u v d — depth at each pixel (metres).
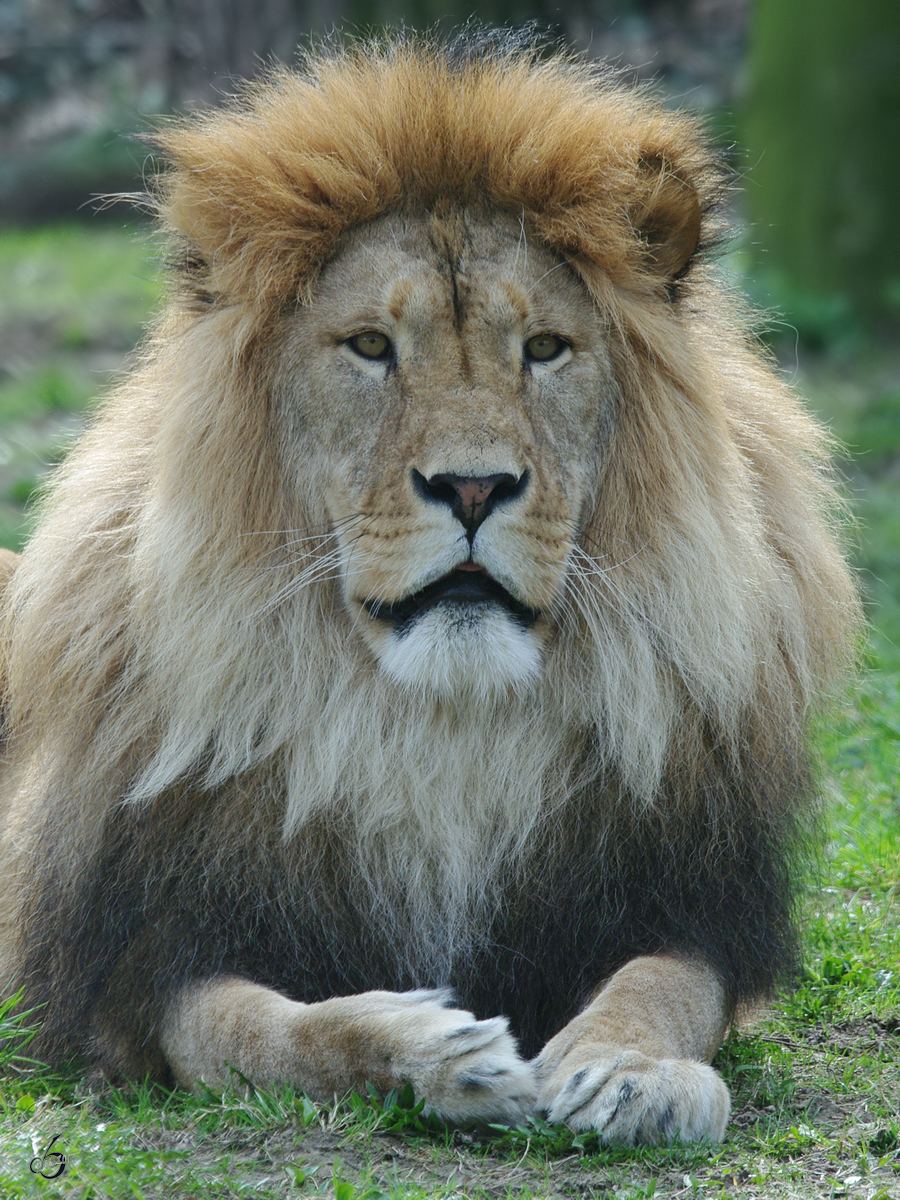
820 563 7.62
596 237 6.89
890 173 25.19
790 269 25.88
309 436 6.86
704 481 7.02
